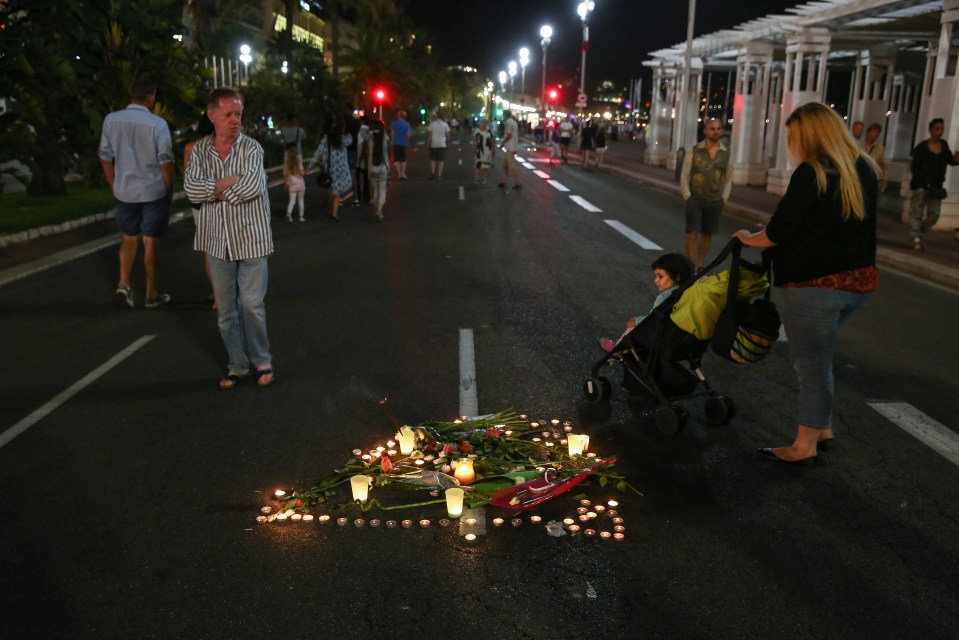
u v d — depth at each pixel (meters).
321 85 37.19
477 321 7.44
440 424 4.77
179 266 10.05
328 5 42.00
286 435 4.77
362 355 6.38
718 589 3.24
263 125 29.84
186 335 6.93
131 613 3.06
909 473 4.34
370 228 13.48
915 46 26.42
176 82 16.77
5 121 14.61
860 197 3.94
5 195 15.35
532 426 4.87
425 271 9.79
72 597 3.16
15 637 2.92
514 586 3.25
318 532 3.68
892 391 5.67
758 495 4.07
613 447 4.64
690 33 25.56
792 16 20.20
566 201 18.05
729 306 4.46
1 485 4.13
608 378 5.66
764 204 17.61
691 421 5.08
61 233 12.09
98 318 7.49
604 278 9.42
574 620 3.03
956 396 5.58
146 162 7.52
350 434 4.79
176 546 3.55
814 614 3.08
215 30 41.38
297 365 6.12
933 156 11.12
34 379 5.78
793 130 4.12
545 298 8.38
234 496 4.02
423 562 3.43
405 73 53.72
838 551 3.54
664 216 15.66
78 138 16.02
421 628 2.97
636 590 3.23
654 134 33.09
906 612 3.10
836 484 4.20
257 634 2.94
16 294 8.43
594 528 3.73
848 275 4.07
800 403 4.36
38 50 14.28
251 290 5.44
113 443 4.65
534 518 3.78
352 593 3.19
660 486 4.16
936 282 9.70
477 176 22.94
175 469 4.31
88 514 3.83
